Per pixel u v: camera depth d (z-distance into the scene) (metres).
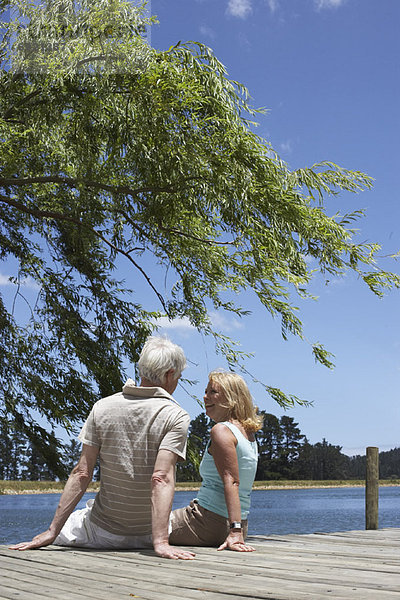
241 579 2.30
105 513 3.15
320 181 8.44
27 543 3.12
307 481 133.12
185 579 2.30
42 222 10.07
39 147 8.77
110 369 9.85
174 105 7.68
